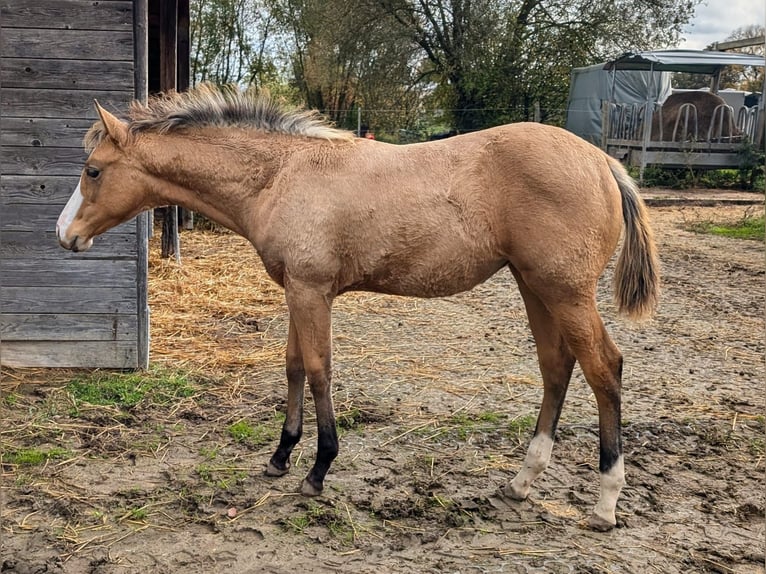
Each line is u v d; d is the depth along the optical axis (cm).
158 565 283
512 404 454
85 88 454
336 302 705
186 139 344
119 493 334
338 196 314
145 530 307
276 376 497
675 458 382
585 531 312
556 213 297
